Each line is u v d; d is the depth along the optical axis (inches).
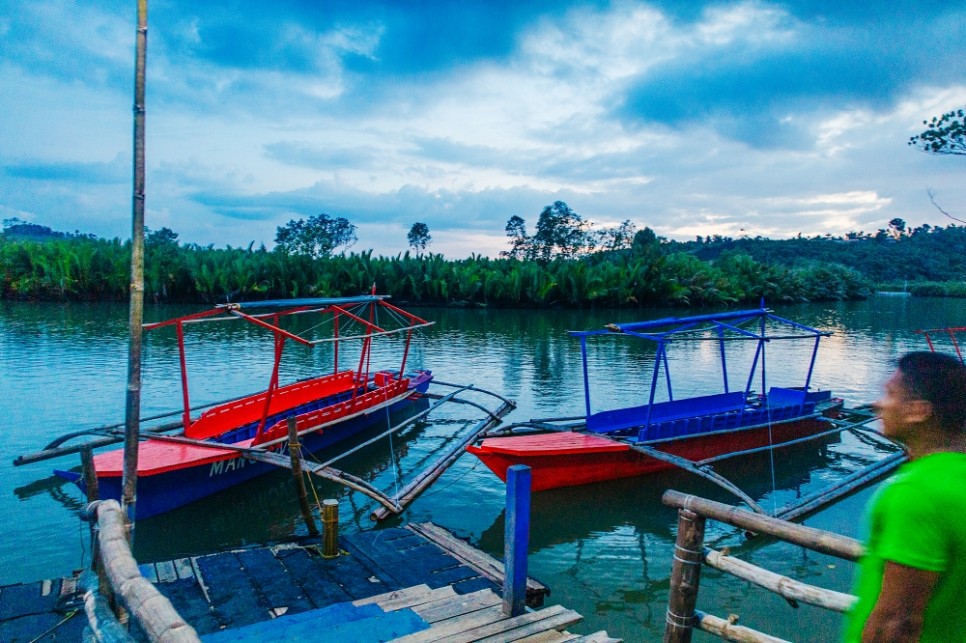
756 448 554.9
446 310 2053.4
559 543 400.8
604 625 306.7
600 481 485.7
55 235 4626.0
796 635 294.0
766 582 146.9
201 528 426.3
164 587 271.4
